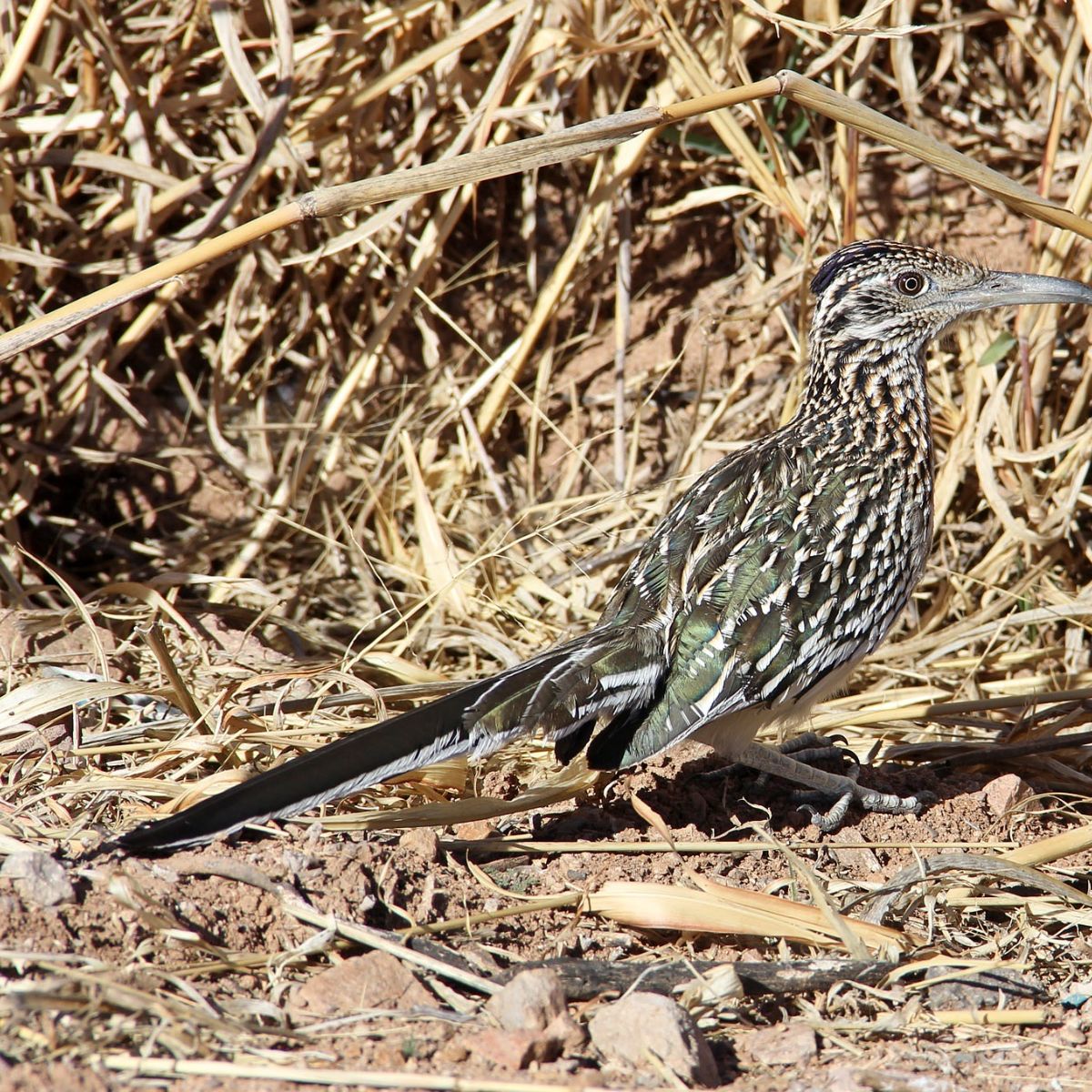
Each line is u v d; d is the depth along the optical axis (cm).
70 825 753
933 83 1328
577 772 842
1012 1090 598
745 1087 591
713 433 1296
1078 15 1016
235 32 1103
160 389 1305
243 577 1207
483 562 1204
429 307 1319
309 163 1291
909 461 925
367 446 1296
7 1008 576
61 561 1246
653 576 845
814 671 849
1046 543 1166
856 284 942
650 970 664
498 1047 589
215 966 638
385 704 974
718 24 1257
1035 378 1189
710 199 1290
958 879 779
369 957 652
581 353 1352
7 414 1223
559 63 1222
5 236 1179
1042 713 998
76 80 1233
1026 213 887
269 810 686
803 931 716
